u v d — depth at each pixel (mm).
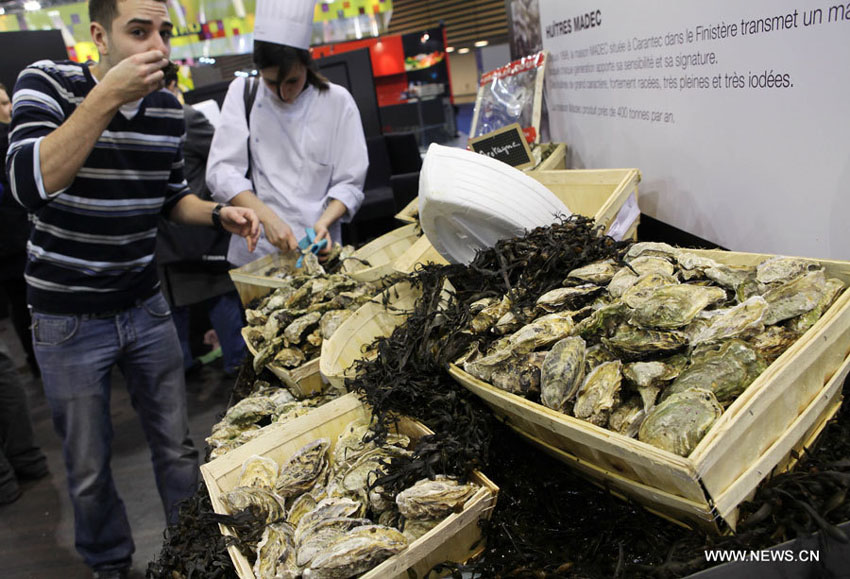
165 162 2094
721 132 1475
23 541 3049
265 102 2783
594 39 2137
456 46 6168
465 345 1151
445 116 5500
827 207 1166
